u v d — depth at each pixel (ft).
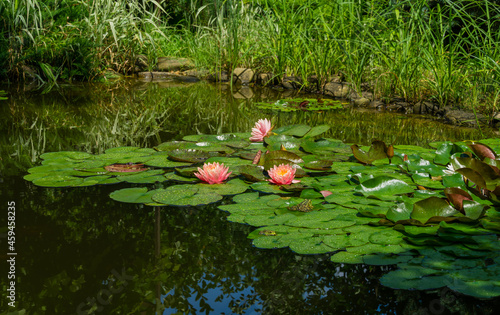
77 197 6.97
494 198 6.63
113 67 22.54
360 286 4.64
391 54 16.74
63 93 16.62
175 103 15.74
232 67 20.71
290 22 20.10
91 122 12.32
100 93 17.06
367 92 17.37
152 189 7.34
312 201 6.81
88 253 5.24
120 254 5.24
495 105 13.50
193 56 23.84
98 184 7.57
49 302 4.26
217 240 5.65
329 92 18.30
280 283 4.69
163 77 22.36
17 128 11.34
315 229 5.85
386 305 4.29
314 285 4.65
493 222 5.83
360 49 17.12
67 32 20.20
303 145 9.45
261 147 9.67
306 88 19.24
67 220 6.13
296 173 7.91
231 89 18.66
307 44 19.26
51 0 20.99
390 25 17.19
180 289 4.52
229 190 7.26
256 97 17.52
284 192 7.25
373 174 7.81
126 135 11.01
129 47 22.06
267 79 20.70
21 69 18.51
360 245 5.38
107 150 9.32
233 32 21.70
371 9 17.72
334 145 9.75
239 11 23.34
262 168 8.16
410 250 5.23
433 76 15.61
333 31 18.83
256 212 6.43
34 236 5.64
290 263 5.12
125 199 6.83
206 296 4.40
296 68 19.81
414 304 4.30
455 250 5.16
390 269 5.00
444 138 11.09
